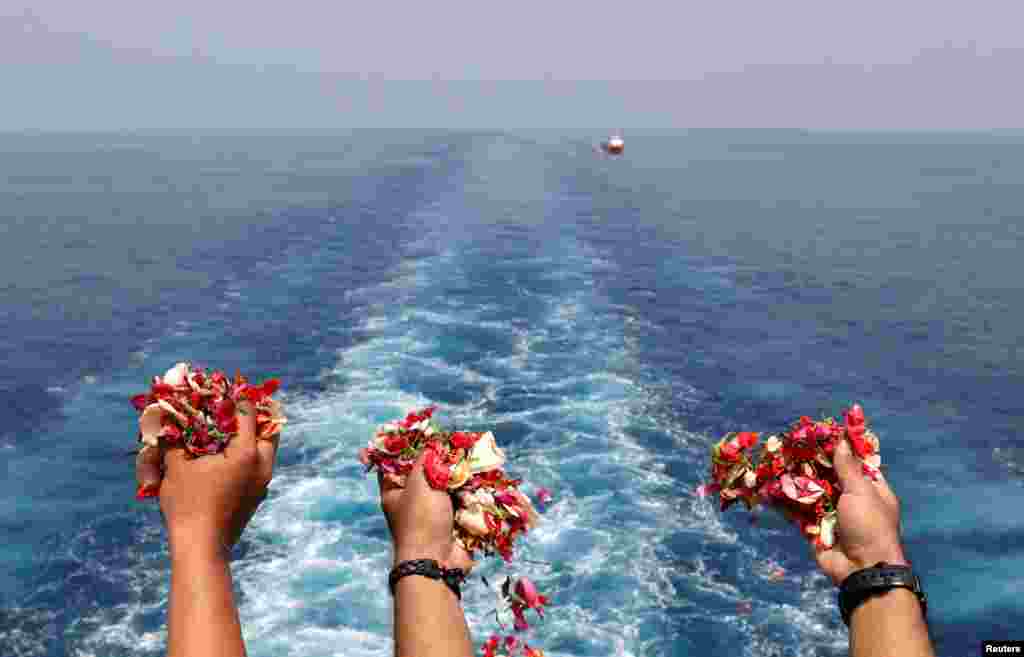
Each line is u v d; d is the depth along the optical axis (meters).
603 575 12.55
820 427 1.55
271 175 75.94
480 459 1.52
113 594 13.15
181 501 1.27
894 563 1.33
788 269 38.25
